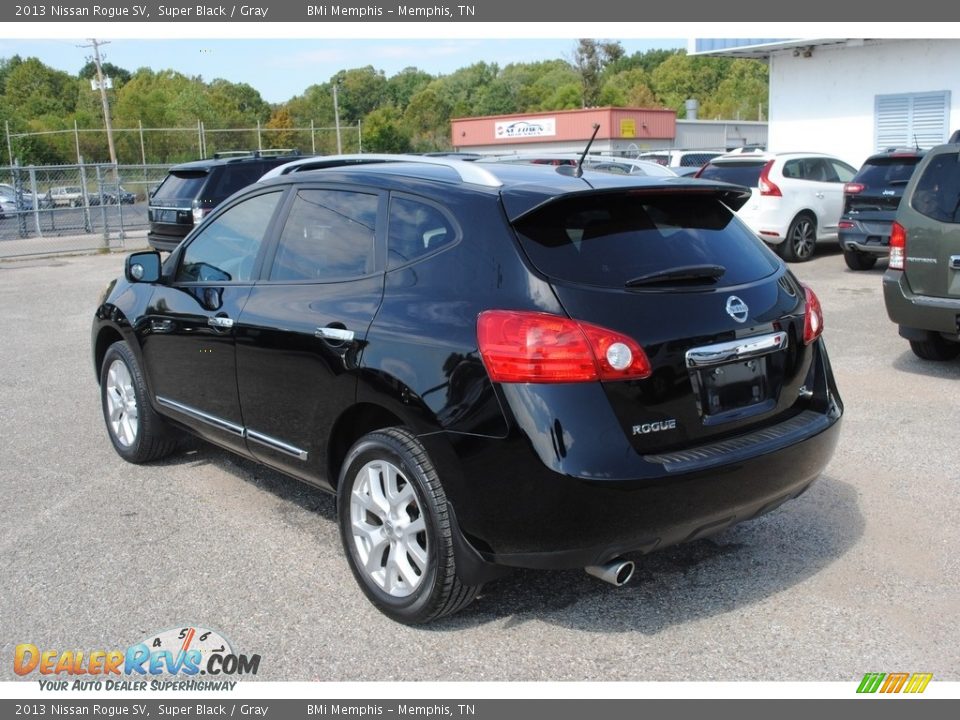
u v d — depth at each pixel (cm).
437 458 346
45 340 1018
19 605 399
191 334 488
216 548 453
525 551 334
